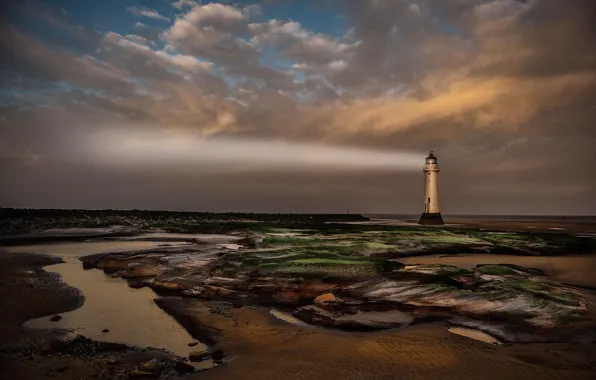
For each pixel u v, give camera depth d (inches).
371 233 1701.5
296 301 628.1
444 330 477.7
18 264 964.0
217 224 2578.7
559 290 618.2
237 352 412.8
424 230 1923.0
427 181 2588.6
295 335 464.8
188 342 450.6
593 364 371.6
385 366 371.2
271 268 755.4
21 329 479.5
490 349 412.8
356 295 628.7
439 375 350.6
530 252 1263.5
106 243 1574.8
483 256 1204.5
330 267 757.9
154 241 1669.5
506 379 342.3
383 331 478.9
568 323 487.8
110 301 633.0
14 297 620.4
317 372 358.3
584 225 3602.4
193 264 862.5
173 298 649.0
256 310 579.2
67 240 1663.4
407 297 593.6
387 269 765.3
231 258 852.0
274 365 375.6
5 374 345.7
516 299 560.1
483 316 523.8
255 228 2004.2
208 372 360.8
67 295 654.5
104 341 448.1
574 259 1141.7
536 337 452.1
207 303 617.6
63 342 429.1
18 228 1999.3
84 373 352.8
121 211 3690.9
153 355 402.9
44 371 354.6
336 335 464.8
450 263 1048.8
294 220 3964.1
